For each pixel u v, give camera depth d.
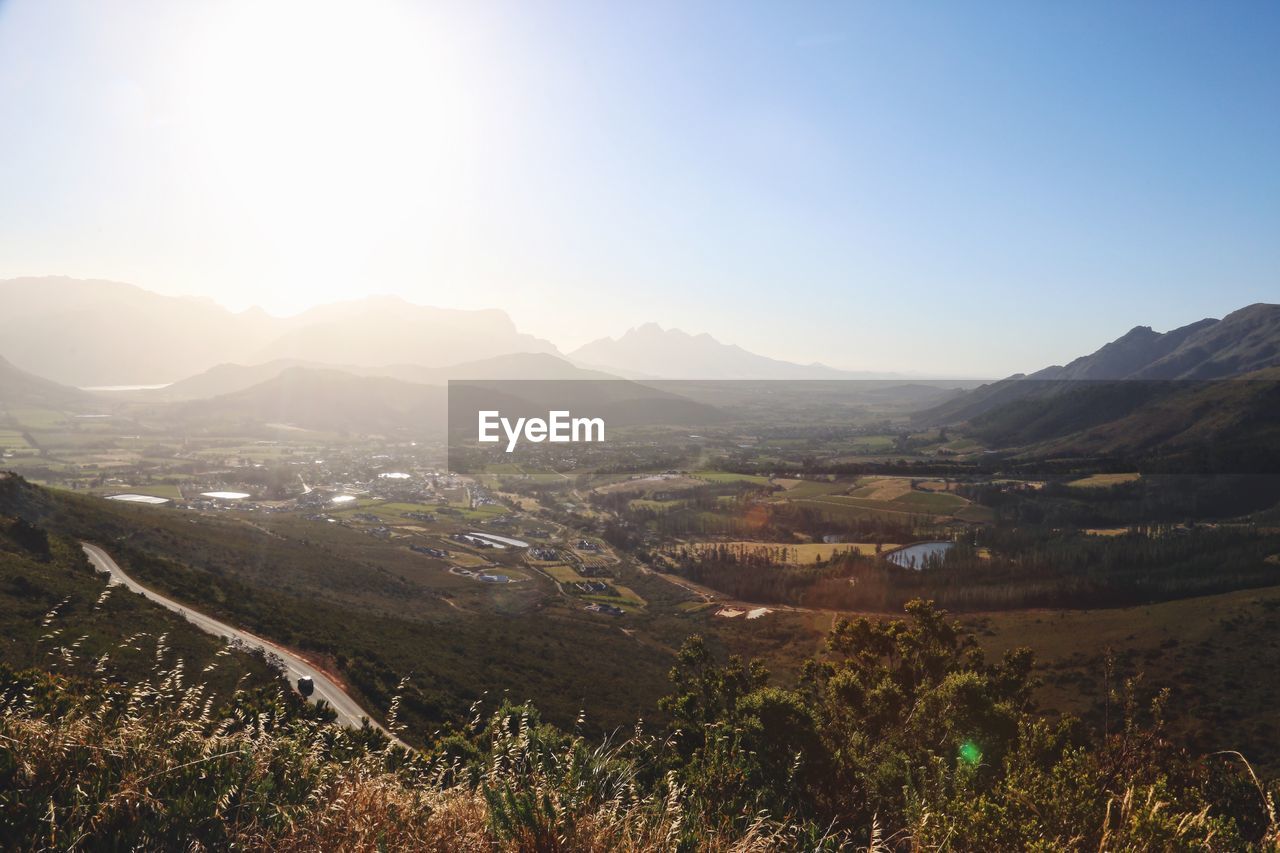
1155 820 3.60
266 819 3.32
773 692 8.82
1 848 2.86
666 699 14.84
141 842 2.99
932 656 15.90
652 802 4.00
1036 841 3.65
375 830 3.41
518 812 3.50
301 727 4.28
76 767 3.40
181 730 3.85
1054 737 6.03
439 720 24.91
